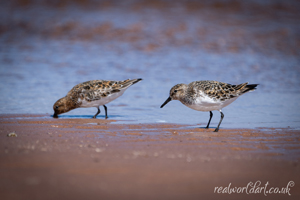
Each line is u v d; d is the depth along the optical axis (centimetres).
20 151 841
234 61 2422
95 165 762
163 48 2708
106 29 3114
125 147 911
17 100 1560
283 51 2716
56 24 3228
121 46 2747
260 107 1501
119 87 1362
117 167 756
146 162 795
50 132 1060
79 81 1927
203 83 1171
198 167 778
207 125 1173
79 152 849
